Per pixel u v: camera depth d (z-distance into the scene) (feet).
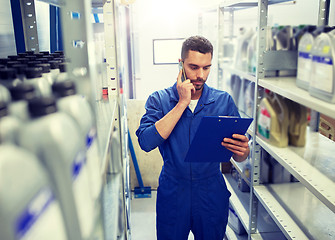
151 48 14.96
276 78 6.11
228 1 8.63
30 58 3.68
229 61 10.15
